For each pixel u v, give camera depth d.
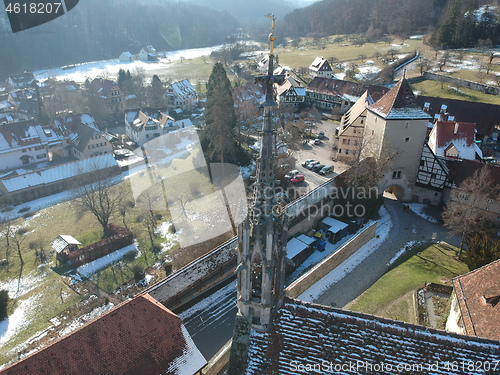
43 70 186.62
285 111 100.44
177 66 196.62
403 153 60.88
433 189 62.31
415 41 191.75
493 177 55.53
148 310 28.94
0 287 49.16
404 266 48.09
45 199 72.38
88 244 56.53
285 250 18.70
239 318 20.12
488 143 85.00
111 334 26.89
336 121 105.69
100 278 49.28
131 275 49.31
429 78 134.62
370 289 44.19
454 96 118.06
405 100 59.00
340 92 113.50
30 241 58.22
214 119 68.06
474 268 42.41
